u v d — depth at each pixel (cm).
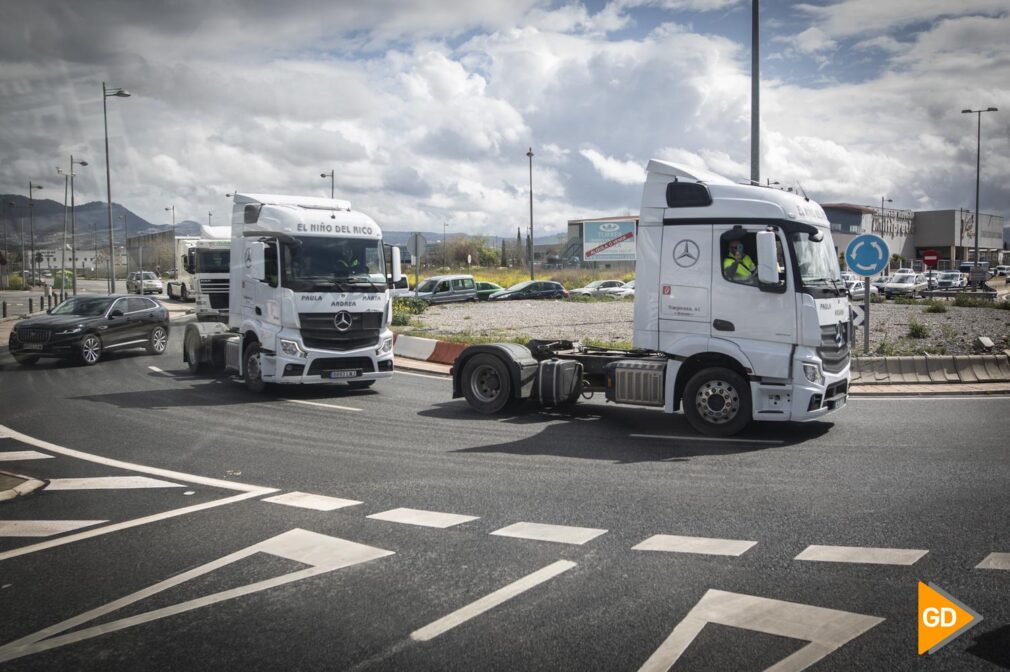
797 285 861
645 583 456
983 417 995
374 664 360
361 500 650
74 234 4075
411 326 2527
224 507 635
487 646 377
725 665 355
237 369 1369
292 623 407
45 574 488
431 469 761
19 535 570
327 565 495
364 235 1305
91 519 609
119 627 407
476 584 458
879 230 9288
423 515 604
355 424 1021
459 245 10138
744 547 518
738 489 670
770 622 400
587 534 551
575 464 777
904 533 541
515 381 1060
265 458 819
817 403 873
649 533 552
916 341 1750
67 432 977
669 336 930
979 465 739
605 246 7225
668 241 928
